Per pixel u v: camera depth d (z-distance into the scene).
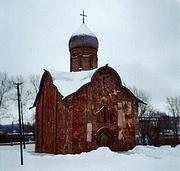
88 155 28.17
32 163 24.00
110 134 34.47
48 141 36.06
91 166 21.98
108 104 34.84
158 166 21.48
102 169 20.23
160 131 54.50
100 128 33.72
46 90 38.06
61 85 34.44
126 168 20.53
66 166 22.09
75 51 39.47
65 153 31.98
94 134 33.22
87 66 38.84
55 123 34.12
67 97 32.44
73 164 23.28
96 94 34.22
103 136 34.03
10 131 74.31
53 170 20.08
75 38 39.53
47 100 37.50
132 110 36.41
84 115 33.00
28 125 71.25
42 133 38.00
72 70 39.59
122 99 36.00
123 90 36.28
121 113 35.56
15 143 59.38
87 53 39.12
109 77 35.44
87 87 33.62
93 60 39.38
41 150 37.56
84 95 33.44
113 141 34.47
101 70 34.75
